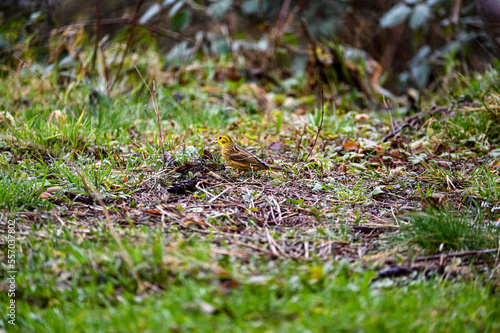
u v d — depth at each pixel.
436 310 6.71
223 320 6.18
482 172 11.28
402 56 25.47
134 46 19.95
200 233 8.59
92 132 12.41
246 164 10.84
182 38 20.77
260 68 20.08
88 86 15.97
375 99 19.38
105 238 8.09
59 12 24.19
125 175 10.51
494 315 6.74
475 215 9.55
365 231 8.95
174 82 17.88
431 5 18.86
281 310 6.36
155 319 6.14
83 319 6.39
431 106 15.73
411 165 11.89
